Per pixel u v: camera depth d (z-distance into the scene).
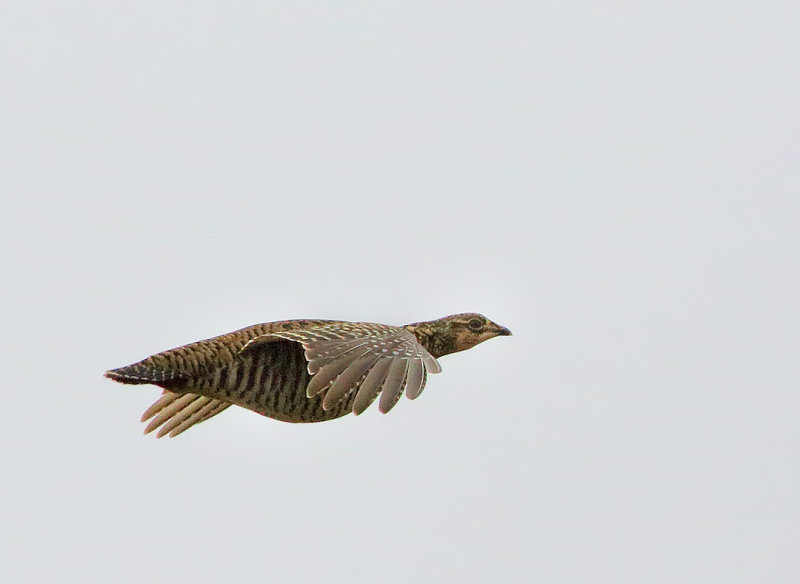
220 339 13.81
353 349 12.52
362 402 12.17
